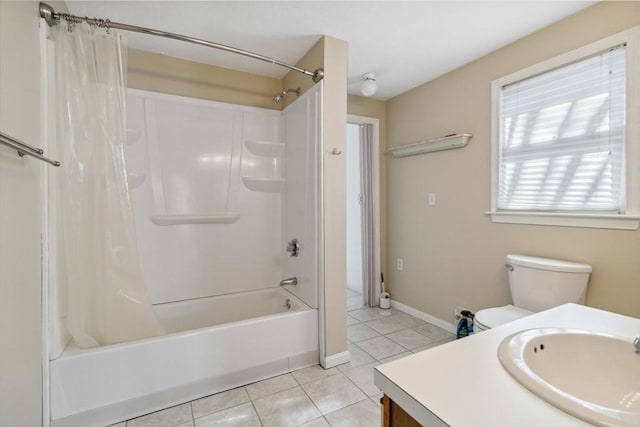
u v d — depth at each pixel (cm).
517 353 70
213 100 237
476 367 67
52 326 137
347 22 183
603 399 72
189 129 229
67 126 148
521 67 201
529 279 180
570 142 179
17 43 112
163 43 205
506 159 215
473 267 237
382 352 221
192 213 231
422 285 285
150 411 156
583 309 103
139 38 198
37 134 128
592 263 167
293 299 233
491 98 220
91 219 154
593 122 169
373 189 319
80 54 150
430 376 63
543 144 192
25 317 116
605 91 164
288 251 241
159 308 219
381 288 324
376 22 183
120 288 160
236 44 209
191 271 233
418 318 288
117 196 159
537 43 192
